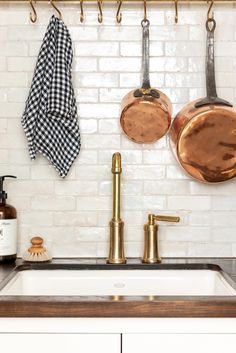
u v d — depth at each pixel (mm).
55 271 1603
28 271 1593
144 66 1659
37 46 1770
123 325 1134
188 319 1130
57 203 1764
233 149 1622
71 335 1135
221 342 1129
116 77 1773
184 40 1772
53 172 1765
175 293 1610
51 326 1135
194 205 1766
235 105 1771
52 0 1723
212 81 1642
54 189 1763
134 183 1767
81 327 1135
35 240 1657
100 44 1775
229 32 1776
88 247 1761
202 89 1771
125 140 1771
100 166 1768
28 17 1772
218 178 1662
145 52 1662
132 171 1767
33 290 1591
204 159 1632
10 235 1637
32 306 1113
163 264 1616
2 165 1762
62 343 1135
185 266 1619
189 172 1650
